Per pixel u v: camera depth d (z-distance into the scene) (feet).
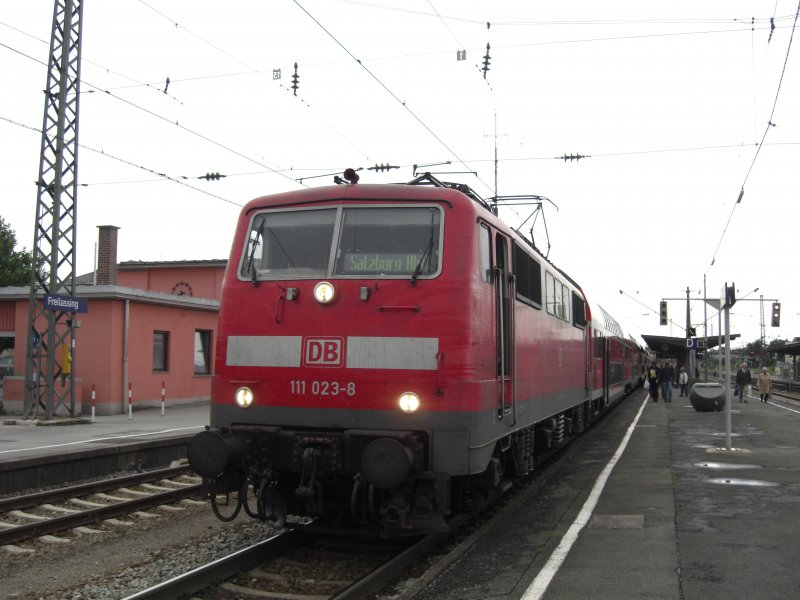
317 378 23.47
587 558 22.68
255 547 23.59
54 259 67.92
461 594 20.22
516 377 29.53
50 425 65.98
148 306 86.48
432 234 23.71
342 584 21.57
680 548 23.66
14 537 27.45
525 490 36.78
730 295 47.91
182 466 43.68
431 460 22.22
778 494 32.58
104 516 31.37
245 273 25.20
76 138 69.97
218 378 24.90
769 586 19.80
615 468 41.37
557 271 42.93
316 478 23.31
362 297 23.30
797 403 115.55
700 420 72.79
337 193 24.91
